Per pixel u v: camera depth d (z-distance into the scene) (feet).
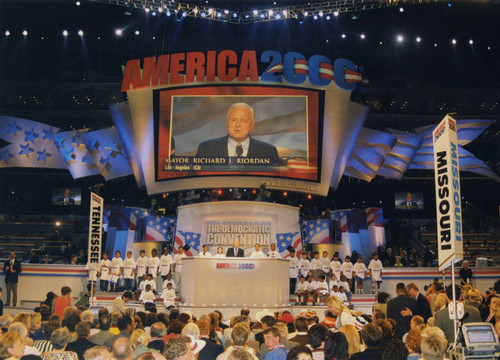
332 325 37.14
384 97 142.41
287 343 27.55
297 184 93.56
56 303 54.49
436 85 145.48
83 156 102.73
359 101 131.75
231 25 137.49
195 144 94.02
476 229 139.44
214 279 62.13
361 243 101.45
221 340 34.40
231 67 99.30
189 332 25.22
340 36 137.39
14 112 140.87
